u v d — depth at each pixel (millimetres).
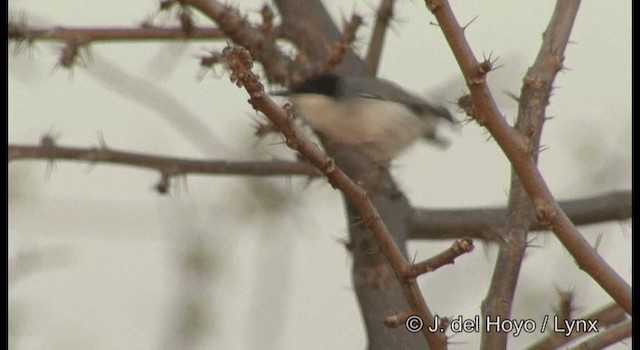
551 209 4492
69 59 8859
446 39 4613
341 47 8539
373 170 8711
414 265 4793
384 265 7023
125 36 9078
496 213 8672
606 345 4660
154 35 9188
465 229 8547
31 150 9602
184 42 9359
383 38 9328
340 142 9508
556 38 5391
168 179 9617
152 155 9711
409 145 9938
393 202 8492
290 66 8828
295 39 8977
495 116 4578
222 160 9703
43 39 8953
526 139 4586
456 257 4734
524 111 5281
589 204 8977
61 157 9672
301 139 4809
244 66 4523
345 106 9414
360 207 4867
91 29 9047
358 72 9750
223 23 8508
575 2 5457
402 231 8398
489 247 8547
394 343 6648
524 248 5203
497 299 5090
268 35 8734
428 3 4598
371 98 9398
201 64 8422
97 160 9672
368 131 9375
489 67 4539
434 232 8523
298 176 9578
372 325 6840
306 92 9469
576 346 4703
